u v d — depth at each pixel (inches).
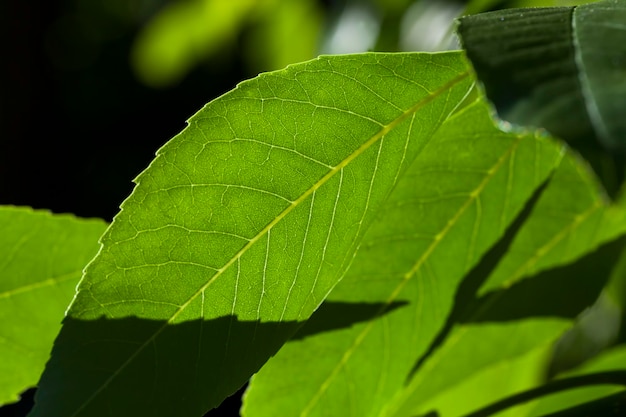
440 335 18.2
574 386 17.9
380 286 17.9
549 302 18.8
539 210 18.4
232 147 16.0
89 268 15.8
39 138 71.4
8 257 18.4
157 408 15.9
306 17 43.4
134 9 102.8
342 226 16.3
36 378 18.8
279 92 16.0
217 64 91.3
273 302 16.2
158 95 101.3
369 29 39.6
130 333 15.9
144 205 15.9
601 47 14.5
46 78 72.9
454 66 16.2
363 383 18.1
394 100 16.2
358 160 16.2
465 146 17.5
